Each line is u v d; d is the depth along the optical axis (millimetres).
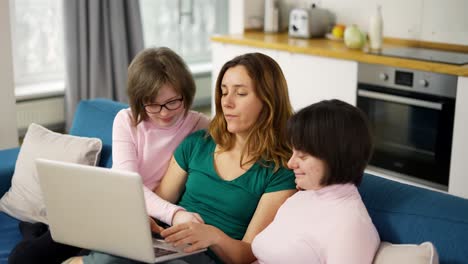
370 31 4348
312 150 1688
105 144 2709
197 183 2119
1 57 3932
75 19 5043
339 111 1681
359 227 1632
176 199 2266
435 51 4230
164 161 2320
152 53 2234
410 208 1775
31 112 5086
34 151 2717
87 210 1819
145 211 1721
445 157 3822
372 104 4113
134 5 5328
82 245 1916
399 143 4066
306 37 4867
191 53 6309
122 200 1732
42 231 2475
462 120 3652
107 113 2805
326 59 4285
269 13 5141
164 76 2186
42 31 5293
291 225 1777
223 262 1979
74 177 1794
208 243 1877
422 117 3885
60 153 2654
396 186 1886
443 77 3701
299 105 4535
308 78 4430
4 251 2387
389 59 3914
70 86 5137
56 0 5309
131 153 2301
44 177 1861
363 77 4098
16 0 5086
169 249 1832
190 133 2348
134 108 2268
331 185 1721
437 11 4387
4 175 2840
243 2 5133
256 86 1986
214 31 6449
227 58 4930
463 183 3730
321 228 1695
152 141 2307
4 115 4023
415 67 3795
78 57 5145
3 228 2578
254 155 2027
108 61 5254
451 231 1671
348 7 4918
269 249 1802
